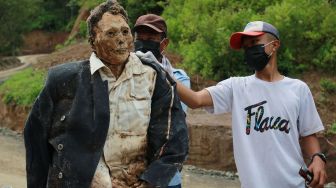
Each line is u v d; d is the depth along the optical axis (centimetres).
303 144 351
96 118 241
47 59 2019
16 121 1580
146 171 243
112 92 246
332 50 1238
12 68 3941
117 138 244
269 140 330
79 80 248
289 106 332
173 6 1850
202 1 1620
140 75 250
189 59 1410
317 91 1166
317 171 332
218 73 1333
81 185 240
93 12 249
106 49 245
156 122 252
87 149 242
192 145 1021
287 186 328
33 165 259
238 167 338
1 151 1244
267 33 344
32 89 1603
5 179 945
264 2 1501
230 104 351
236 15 1378
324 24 1277
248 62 350
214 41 1342
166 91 255
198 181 920
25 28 4762
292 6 1306
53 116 251
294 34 1284
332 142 934
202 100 349
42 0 5012
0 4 4112
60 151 246
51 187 249
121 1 2142
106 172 242
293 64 1284
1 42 4272
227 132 998
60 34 5278
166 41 405
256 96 339
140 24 392
